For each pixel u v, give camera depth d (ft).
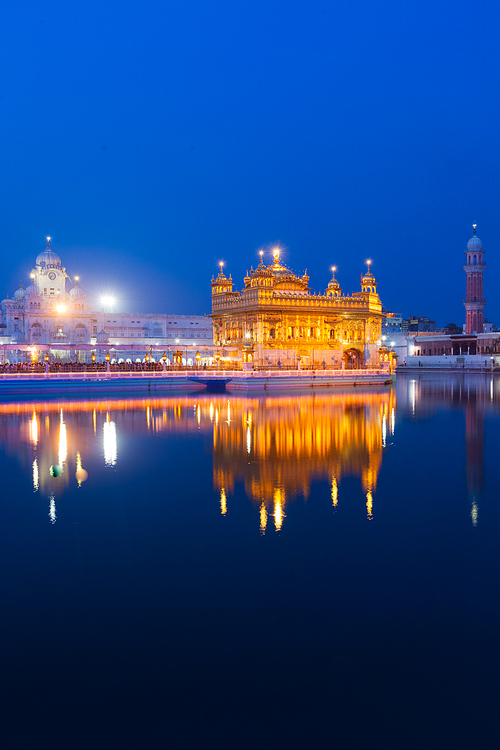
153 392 186.29
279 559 38.11
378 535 42.63
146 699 24.03
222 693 24.32
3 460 70.95
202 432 93.50
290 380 195.21
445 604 31.78
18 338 348.38
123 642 28.22
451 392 181.06
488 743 21.27
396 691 24.40
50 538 42.45
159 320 402.11
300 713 23.13
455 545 40.55
